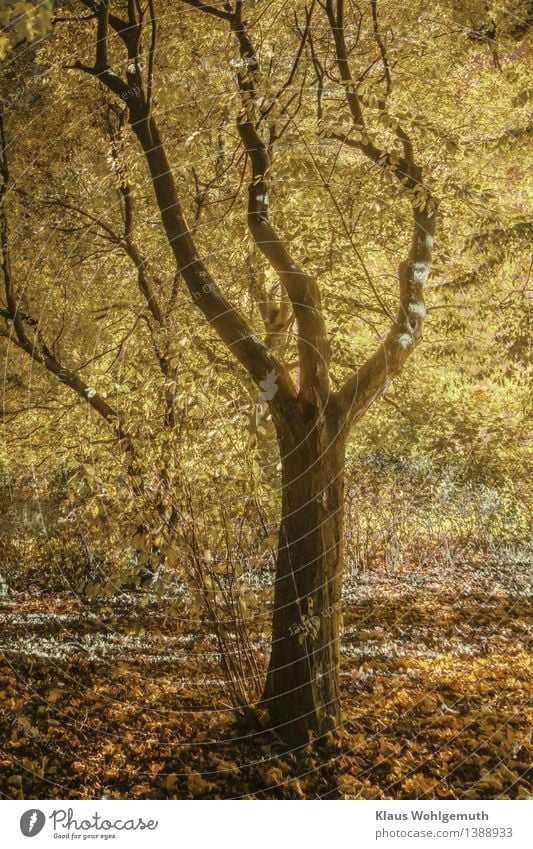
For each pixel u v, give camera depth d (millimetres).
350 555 13453
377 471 13805
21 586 12836
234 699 6105
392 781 5289
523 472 13453
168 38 10703
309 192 9656
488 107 11859
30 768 5340
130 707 6641
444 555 13781
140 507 6465
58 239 12414
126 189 11406
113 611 10672
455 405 13219
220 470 6305
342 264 10852
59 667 7898
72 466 11562
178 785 5234
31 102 12234
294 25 9688
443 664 7988
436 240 10953
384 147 7352
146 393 6914
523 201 12109
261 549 6254
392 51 8477
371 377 6148
